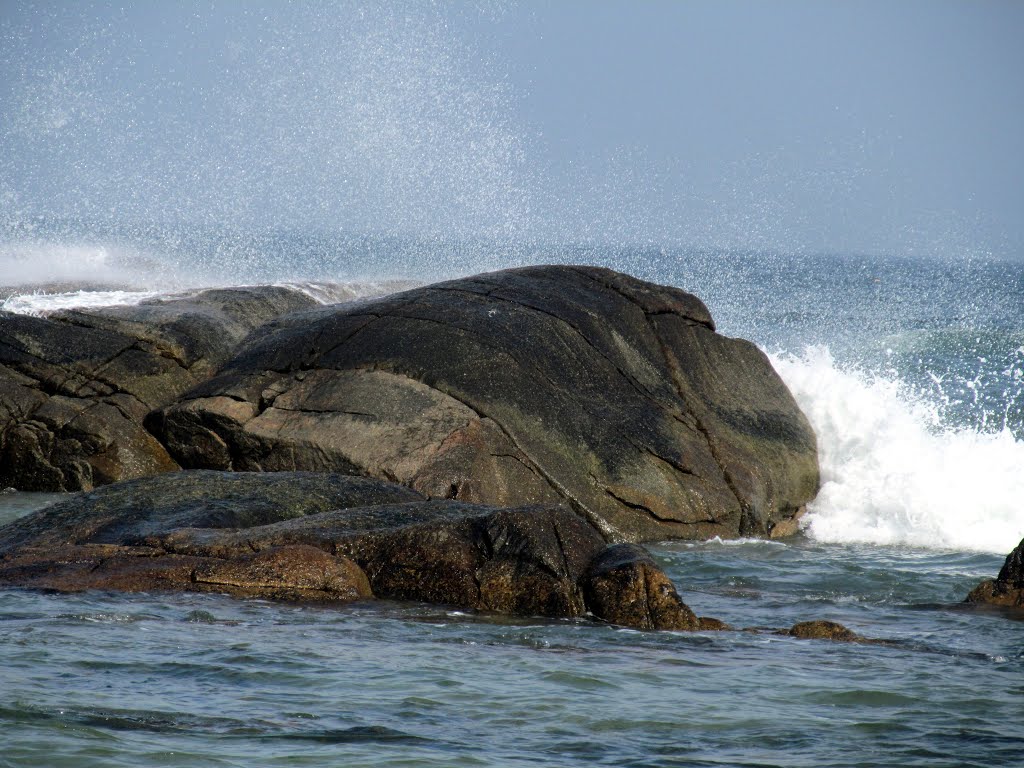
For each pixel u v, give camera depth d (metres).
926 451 63.78
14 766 22.14
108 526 42.00
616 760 24.14
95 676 28.19
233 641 32.03
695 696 28.77
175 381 64.38
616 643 33.94
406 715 26.39
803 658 33.03
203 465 60.06
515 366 58.75
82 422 60.97
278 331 63.75
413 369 58.47
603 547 38.53
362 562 38.94
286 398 59.03
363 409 57.25
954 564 52.22
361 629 34.22
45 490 60.84
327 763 23.11
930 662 32.97
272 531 40.00
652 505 56.69
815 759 24.61
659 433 59.47
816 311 178.75
